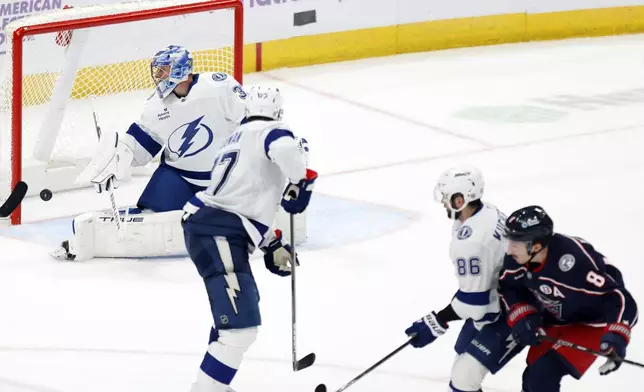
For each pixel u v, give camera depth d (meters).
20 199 16.45
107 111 26.62
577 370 11.73
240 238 12.89
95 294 17.45
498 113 30.69
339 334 15.83
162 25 28.31
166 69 18.25
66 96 22.70
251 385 14.10
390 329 16.06
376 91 32.91
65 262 19.00
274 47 34.81
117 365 14.73
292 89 32.88
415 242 20.19
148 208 19.33
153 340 15.62
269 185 12.83
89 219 18.97
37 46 24.52
